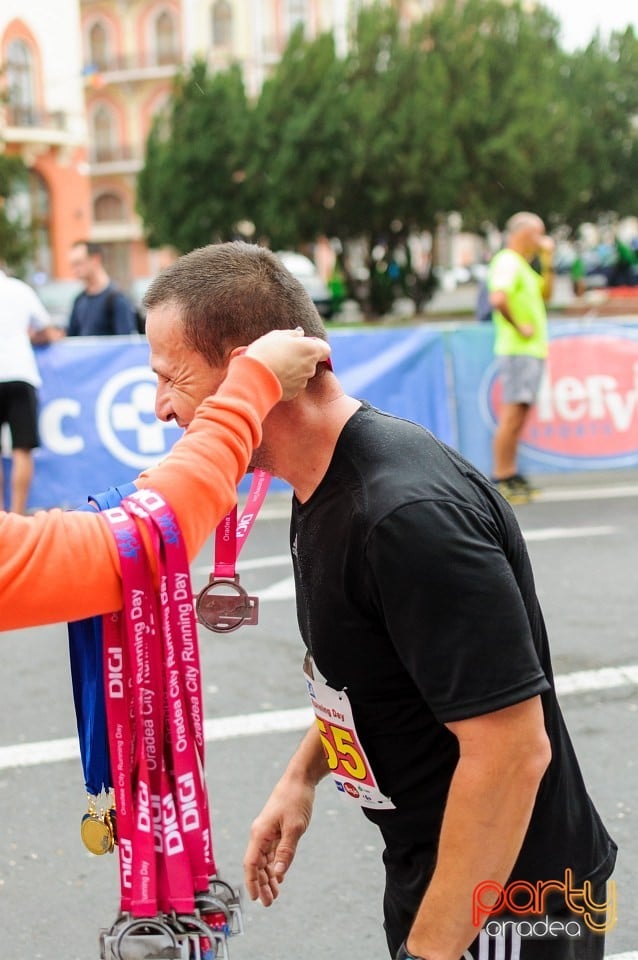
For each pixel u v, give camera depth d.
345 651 1.35
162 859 1.27
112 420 6.94
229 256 1.38
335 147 23.83
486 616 1.22
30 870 2.86
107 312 7.35
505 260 6.79
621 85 27.25
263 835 1.71
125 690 1.27
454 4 24.92
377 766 1.42
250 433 1.23
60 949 2.53
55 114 35.28
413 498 1.25
